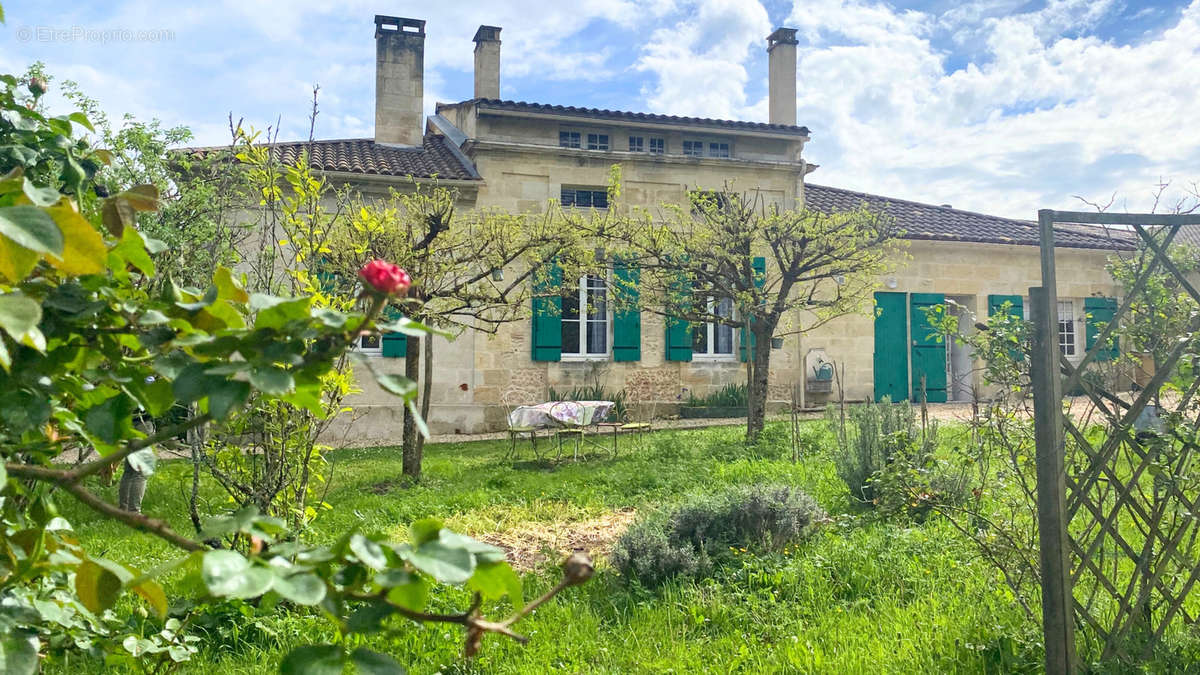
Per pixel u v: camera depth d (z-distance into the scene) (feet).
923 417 28.02
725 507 21.35
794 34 65.51
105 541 20.89
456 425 52.11
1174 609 11.90
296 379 3.54
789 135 59.41
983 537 14.85
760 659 13.71
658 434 46.70
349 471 35.83
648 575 18.42
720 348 59.21
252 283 17.57
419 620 3.51
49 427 4.95
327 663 3.23
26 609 4.36
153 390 4.21
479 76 59.41
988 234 64.08
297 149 51.65
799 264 42.45
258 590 3.00
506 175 53.78
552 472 35.24
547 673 13.50
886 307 61.31
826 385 59.41
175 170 28.58
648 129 57.47
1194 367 11.29
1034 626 13.37
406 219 35.99
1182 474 11.84
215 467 16.47
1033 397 11.45
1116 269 13.93
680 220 44.73
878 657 13.25
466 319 52.24
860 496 25.84
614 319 55.93
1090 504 11.51
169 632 7.59
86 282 4.19
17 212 3.11
